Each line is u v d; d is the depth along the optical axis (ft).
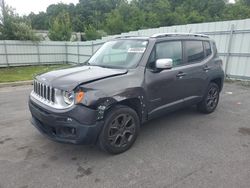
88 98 10.16
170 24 134.31
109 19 147.74
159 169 10.44
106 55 14.57
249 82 30.37
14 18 65.31
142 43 13.51
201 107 17.61
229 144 12.88
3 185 9.39
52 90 10.87
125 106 11.64
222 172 10.18
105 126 10.89
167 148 12.39
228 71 32.89
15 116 18.11
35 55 64.54
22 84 35.19
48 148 12.50
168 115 17.67
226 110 19.04
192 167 10.59
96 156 11.58
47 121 10.81
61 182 9.58
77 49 64.69
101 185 9.37
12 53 60.23
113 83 11.05
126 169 10.46
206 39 17.34
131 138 12.16
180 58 14.83
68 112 10.16
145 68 12.55
